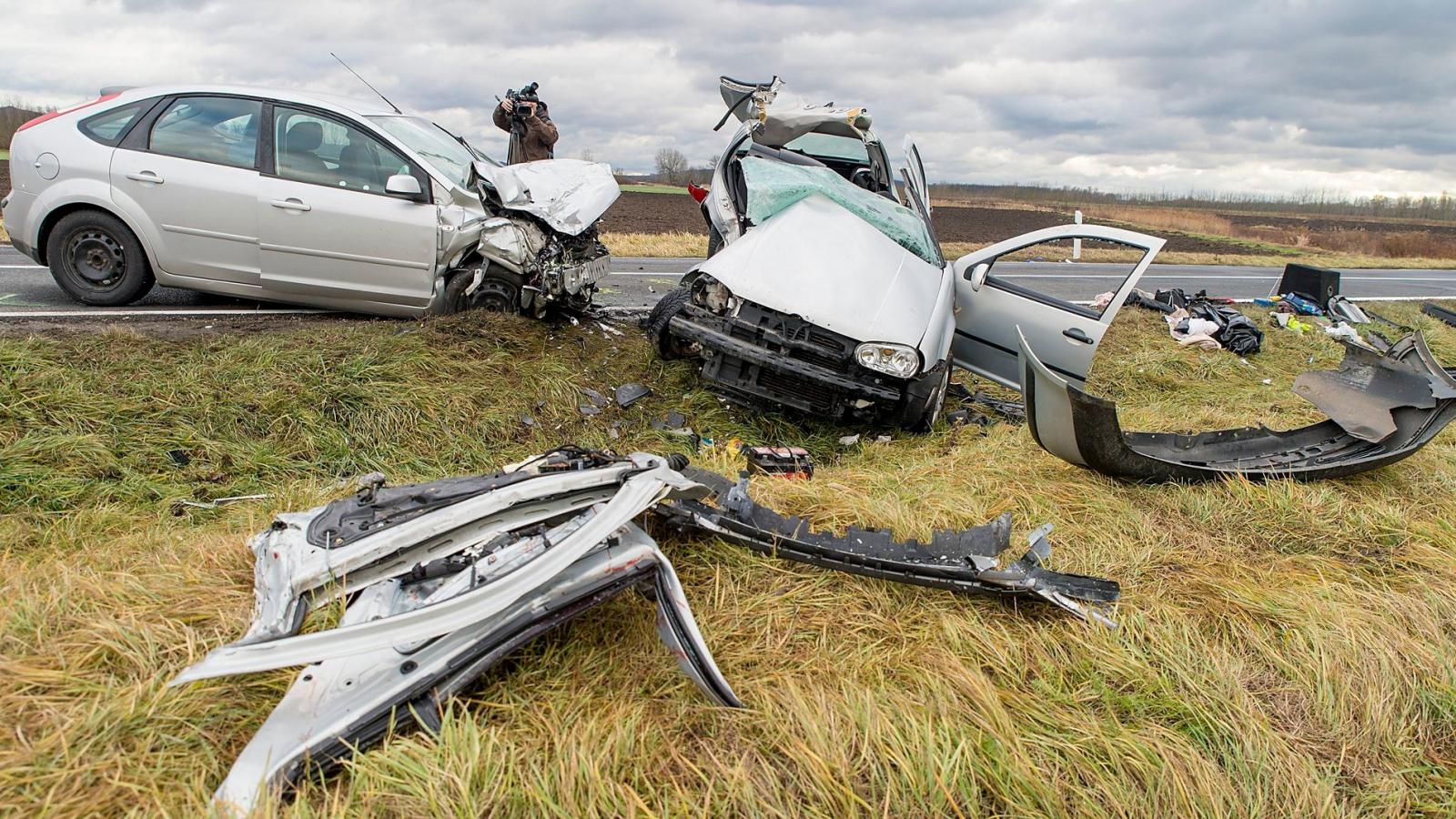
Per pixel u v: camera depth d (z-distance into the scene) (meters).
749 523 3.34
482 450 4.94
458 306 6.04
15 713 2.12
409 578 2.60
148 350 4.87
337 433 4.68
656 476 2.83
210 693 2.26
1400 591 3.60
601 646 2.68
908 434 5.64
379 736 2.16
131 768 2.02
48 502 3.70
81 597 2.63
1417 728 2.88
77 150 5.51
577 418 5.47
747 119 7.45
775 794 2.19
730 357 5.22
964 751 2.37
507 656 2.48
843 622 2.96
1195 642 3.05
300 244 5.63
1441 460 5.23
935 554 3.36
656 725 2.38
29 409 4.15
